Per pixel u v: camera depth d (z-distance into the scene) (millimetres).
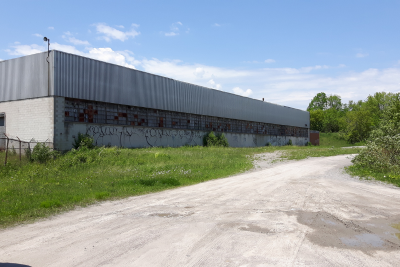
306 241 5113
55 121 21203
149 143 29641
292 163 21750
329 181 12781
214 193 10156
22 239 5406
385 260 4328
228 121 43156
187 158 21875
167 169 16547
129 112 27641
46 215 7227
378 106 80688
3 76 24125
